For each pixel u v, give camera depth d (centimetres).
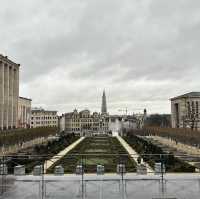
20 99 18012
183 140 10369
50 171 4619
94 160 6359
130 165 5391
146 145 8850
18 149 9156
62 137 12588
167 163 5025
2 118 12344
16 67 14262
